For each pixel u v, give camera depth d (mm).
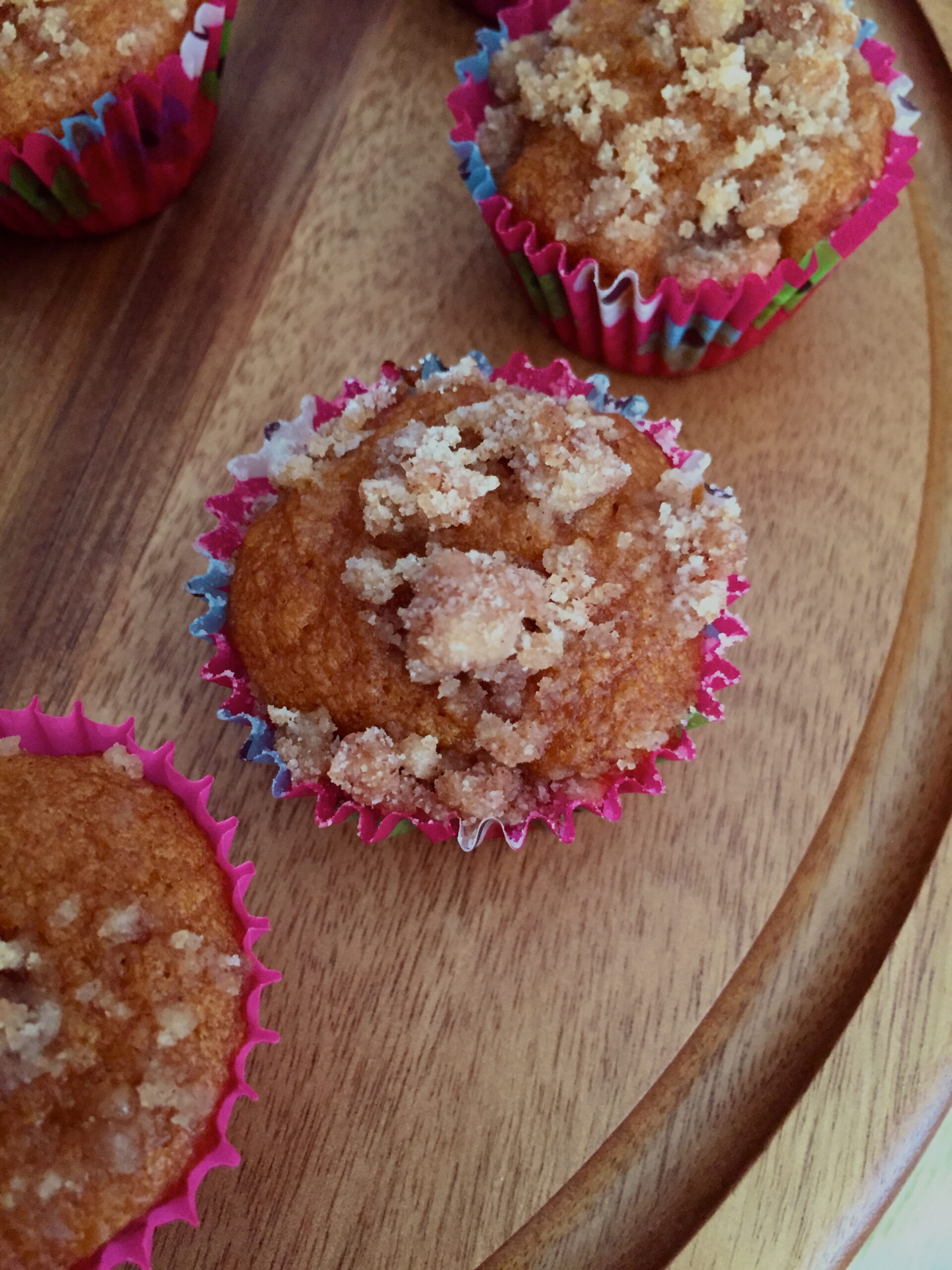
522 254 153
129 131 154
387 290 171
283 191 175
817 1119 130
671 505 134
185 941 115
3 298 170
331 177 176
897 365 166
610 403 151
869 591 155
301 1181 130
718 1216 126
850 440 163
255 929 123
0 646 152
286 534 134
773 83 144
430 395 139
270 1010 136
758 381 166
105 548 157
